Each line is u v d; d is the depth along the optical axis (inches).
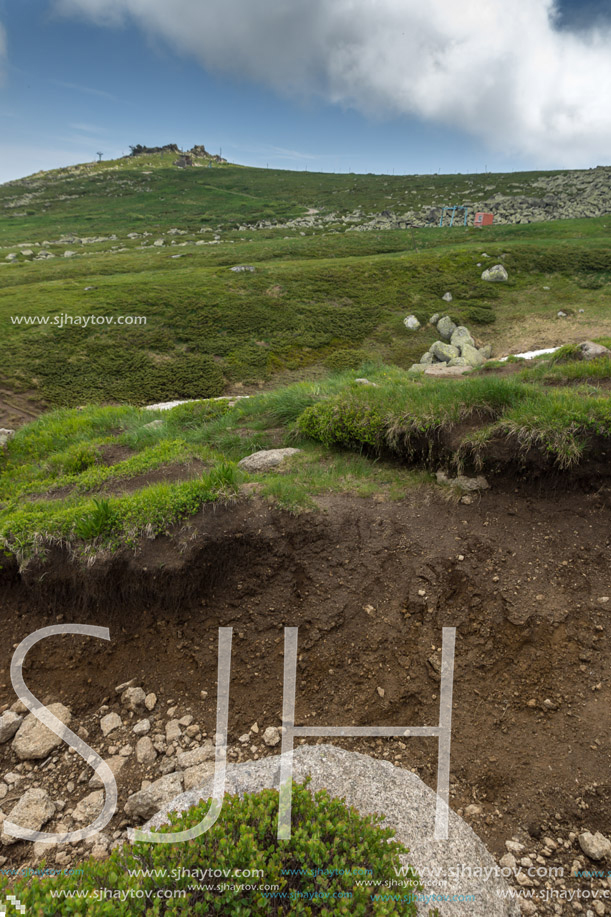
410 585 159.3
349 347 1080.8
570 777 115.3
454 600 155.3
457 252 1504.7
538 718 128.3
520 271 1370.6
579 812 109.3
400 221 2516.0
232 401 373.4
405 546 170.6
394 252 1803.6
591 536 169.9
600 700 129.5
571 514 178.7
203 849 92.0
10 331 1060.5
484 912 92.4
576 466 183.3
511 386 216.5
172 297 1249.4
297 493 182.9
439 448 209.0
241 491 181.2
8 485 261.1
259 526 169.9
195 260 1717.5
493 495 190.5
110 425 355.3
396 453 223.0
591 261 1359.5
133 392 882.8
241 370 979.3
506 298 1247.5
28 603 165.3
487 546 169.8
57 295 1266.0
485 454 193.9
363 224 2524.6
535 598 152.4
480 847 104.1
